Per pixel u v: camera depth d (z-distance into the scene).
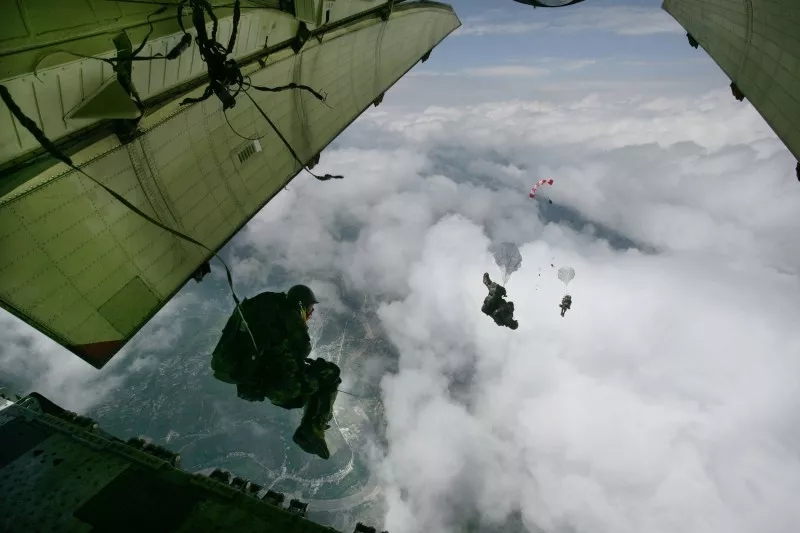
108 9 3.31
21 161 3.29
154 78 3.99
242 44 5.00
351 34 7.66
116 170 3.95
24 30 2.81
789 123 5.34
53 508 2.83
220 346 2.84
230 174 5.58
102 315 4.12
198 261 5.27
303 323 2.97
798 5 4.84
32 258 3.46
